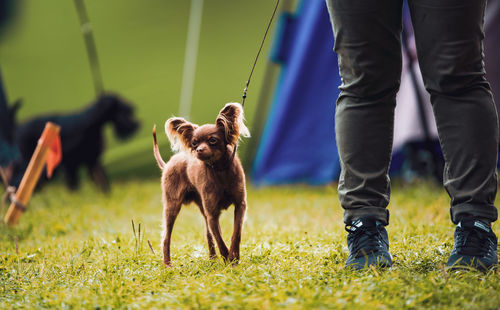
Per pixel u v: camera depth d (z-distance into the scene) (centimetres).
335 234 471
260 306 260
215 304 268
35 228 638
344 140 335
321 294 271
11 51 1059
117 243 488
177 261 405
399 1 320
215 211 391
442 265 308
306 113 964
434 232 458
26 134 959
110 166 1120
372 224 328
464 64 305
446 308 249
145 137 1114
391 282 282
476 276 288
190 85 1084
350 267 323
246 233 515
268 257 390
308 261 371
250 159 1100
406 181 911
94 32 1079
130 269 380
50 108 1038
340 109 339
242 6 1115
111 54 1080
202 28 1102
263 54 1094
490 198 312
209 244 424
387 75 324
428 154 873
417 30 314
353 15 316
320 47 930
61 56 1066
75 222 668
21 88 1044
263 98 1045
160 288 320
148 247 469
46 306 293
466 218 314
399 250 387
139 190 983
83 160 977
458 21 298
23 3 1072
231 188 387
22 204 601
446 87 312
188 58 1090
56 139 617
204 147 368
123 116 987
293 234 502
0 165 880
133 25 1092
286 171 980
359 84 326
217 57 1096
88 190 997
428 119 890
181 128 392
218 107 1073
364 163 330
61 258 452
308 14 930
